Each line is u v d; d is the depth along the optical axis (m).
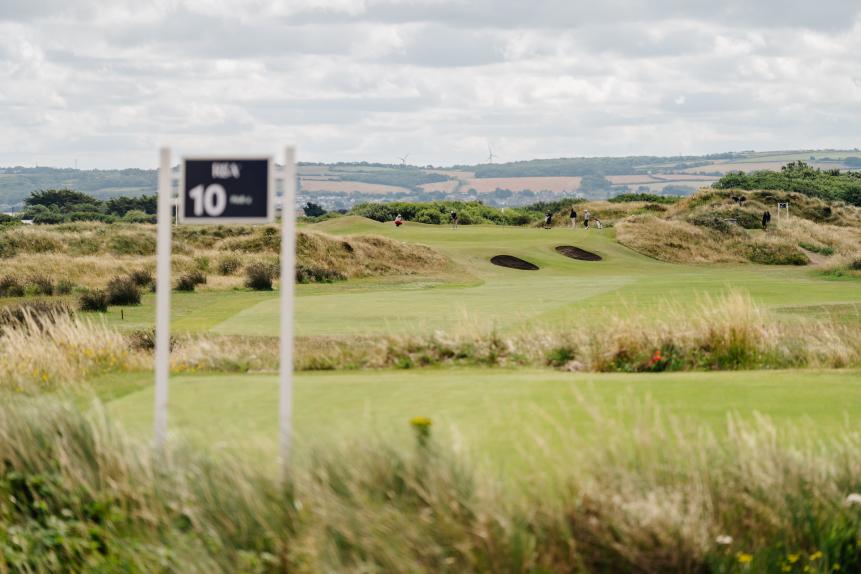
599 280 52.31
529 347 20.28
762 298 37.34
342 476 8.55
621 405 12.14
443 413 12.00
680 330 19.95
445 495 7.99
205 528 8.40
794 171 174.00
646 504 7.81
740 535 8.12
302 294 46.69
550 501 8.08
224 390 14.45
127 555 8.38
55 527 8.91
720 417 11.56
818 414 11.80
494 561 7.42
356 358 20.27
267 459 9.30
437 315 32.28
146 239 67.25
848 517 8.31
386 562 7.47
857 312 30.00
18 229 66.50
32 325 22.17
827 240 91.12
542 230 87.25
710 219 87.00
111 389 15.20
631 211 116.06
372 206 128.50
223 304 40.47
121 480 9.30
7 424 10.38
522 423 11.16
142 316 37.09
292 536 8.10
